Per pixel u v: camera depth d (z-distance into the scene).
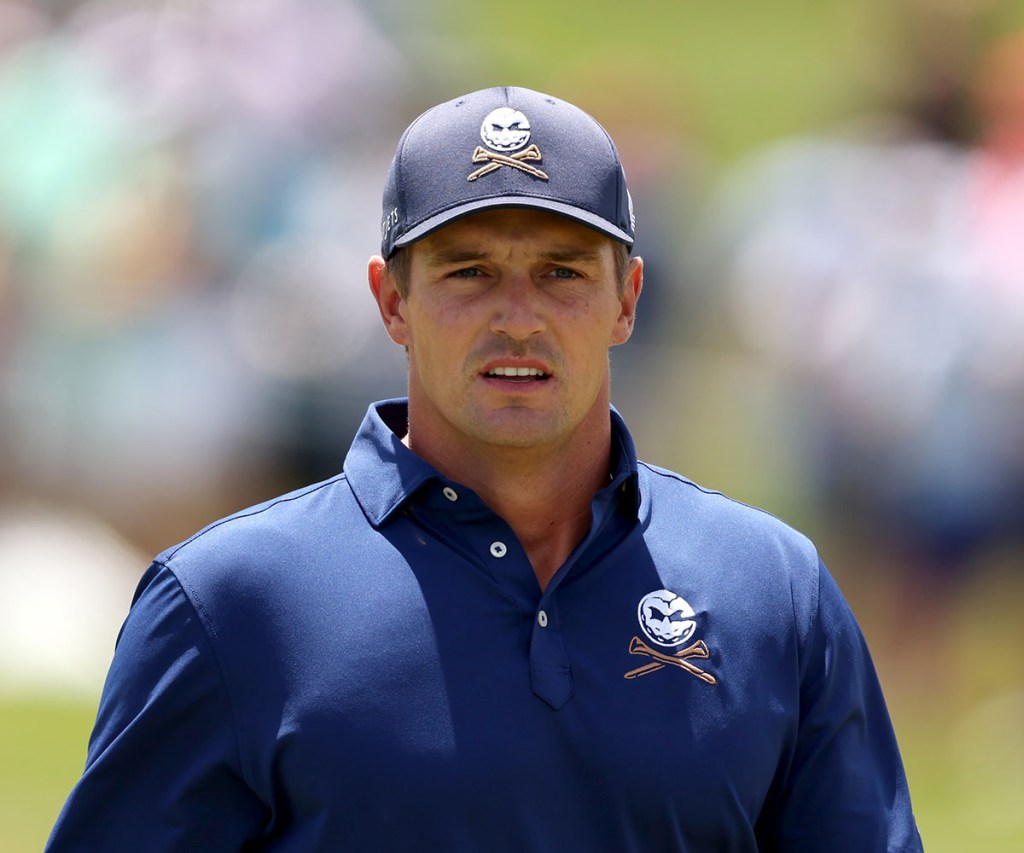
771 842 10.82
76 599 28.84
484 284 10.34
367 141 33.72
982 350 28.55
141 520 30.06
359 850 9.76
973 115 30.67
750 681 10.38
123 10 33.38
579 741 9.93
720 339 32.59
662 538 10.69
